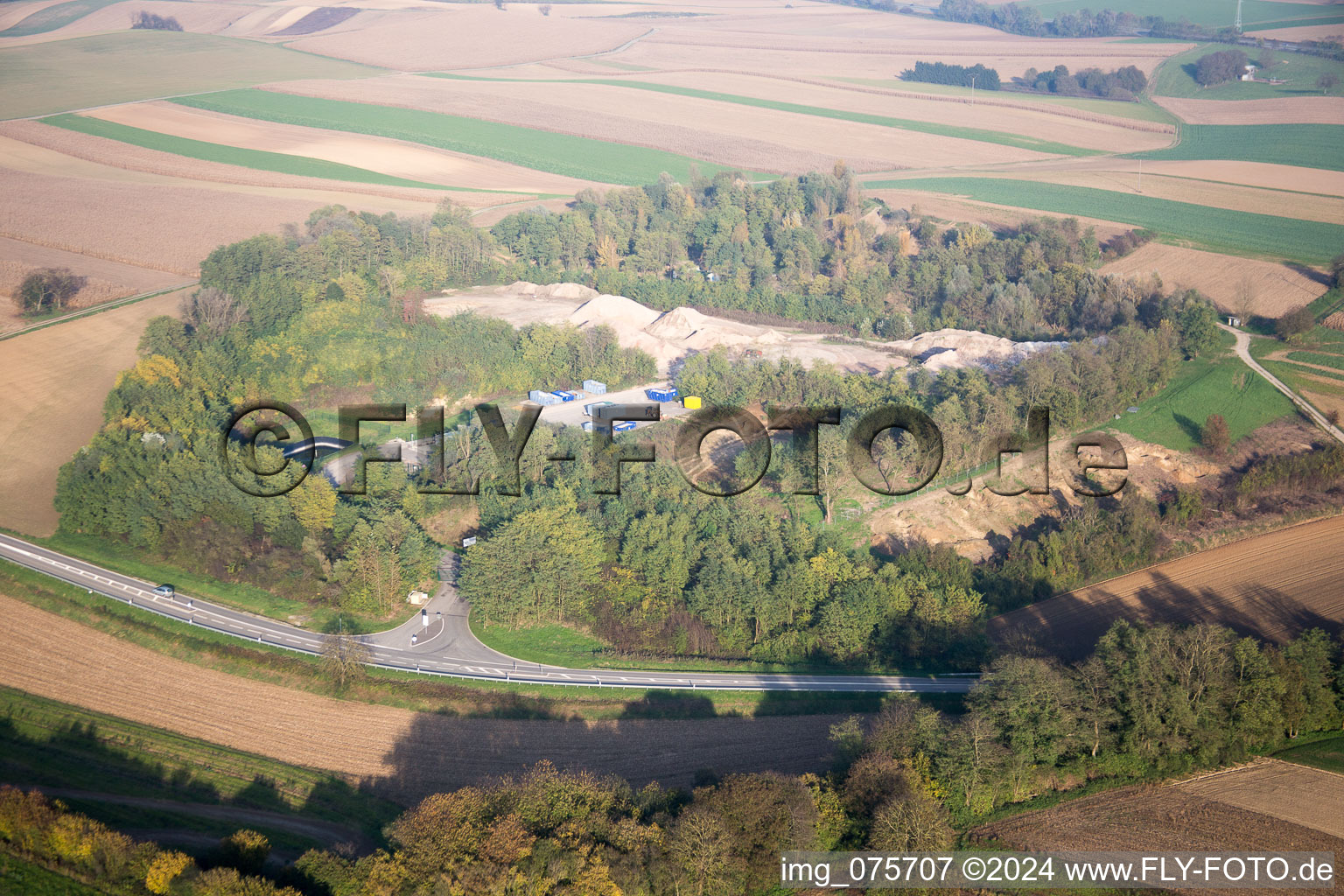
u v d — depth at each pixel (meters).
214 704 141.50
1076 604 172.88
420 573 170.12
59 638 154.25
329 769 129.88
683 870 103.25
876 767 118.00
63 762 128.38
